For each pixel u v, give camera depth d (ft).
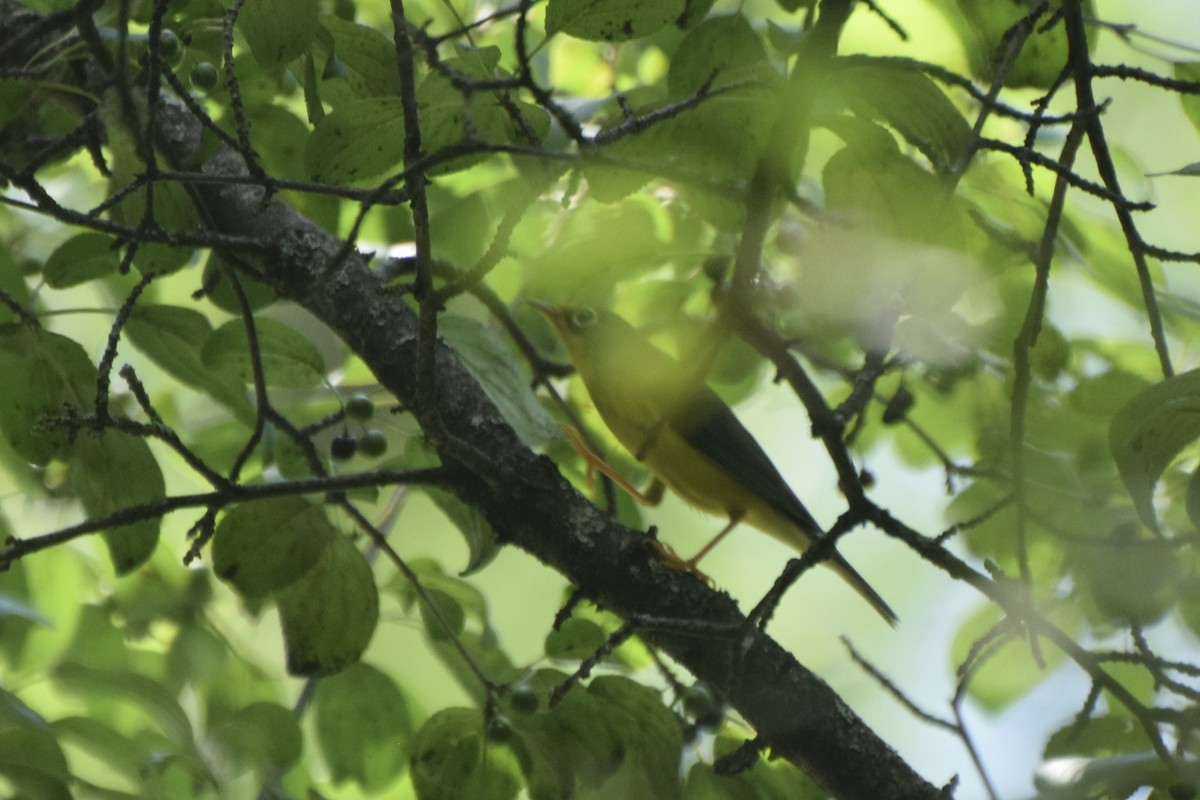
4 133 28.58
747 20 26.12
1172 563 24.23
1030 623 22.09
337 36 24.86
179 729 27.71
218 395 28.12
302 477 29.43
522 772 25.94
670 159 24.80
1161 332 23.38
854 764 24.77
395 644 39.58
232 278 25.22
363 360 25.90
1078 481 29.17
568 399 36.37
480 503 25.11
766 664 24.86
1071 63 23.15
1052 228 23.71
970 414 34.96
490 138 23.67
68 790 24.39
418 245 20.75
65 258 27.07
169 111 26.02
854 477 22.21
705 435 32.99
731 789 26.89
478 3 33.76
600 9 22.02
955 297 24.56
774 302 26.50
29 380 26.07
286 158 29.58
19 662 31.65
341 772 29.89
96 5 21.59
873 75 23.30
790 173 24.23
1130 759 21.18
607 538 25.20
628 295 34.32
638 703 25.79
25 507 35.37
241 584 24.97
